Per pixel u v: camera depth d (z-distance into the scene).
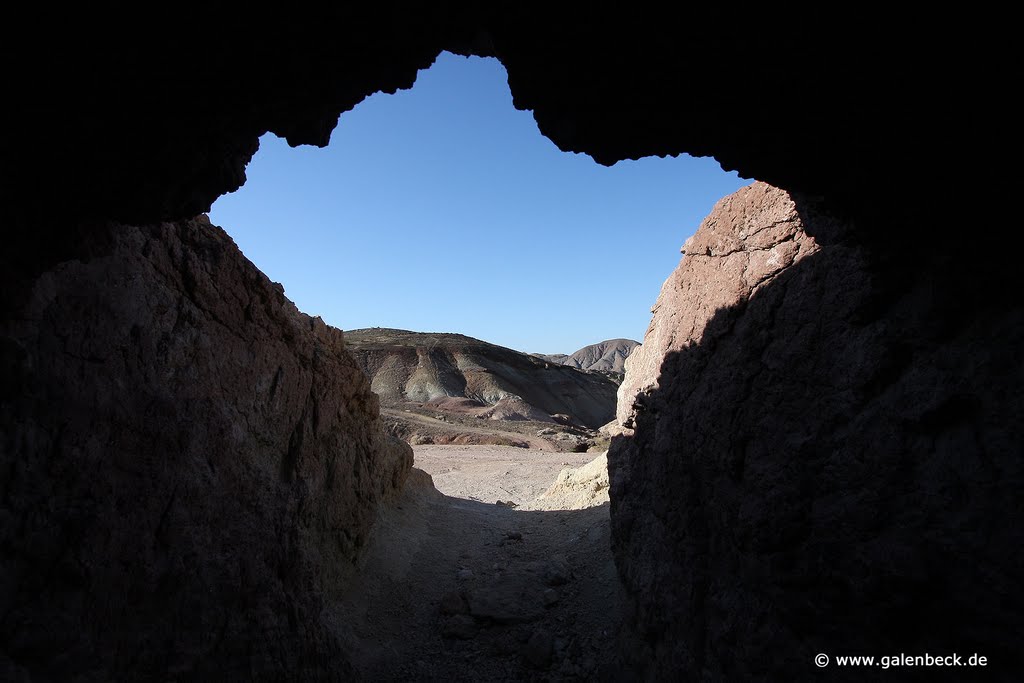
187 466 5.54
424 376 83.56
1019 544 2.84
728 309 5.75
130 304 5.20
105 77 3.05
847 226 4.04
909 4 2.46
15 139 3.12
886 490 3.65
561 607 9.16
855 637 3.81
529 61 3.51
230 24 3.01
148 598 4.98
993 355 3.21
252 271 6.88
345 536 8.77
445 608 9.18
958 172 3.04
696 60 3.13
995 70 2.56
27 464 4.20
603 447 30.50
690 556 5.84
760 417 4.93
